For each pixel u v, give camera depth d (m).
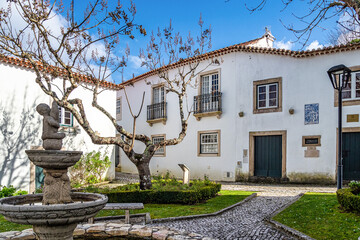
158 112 16.34
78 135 12.38
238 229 5.18
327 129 10.95
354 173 10.49
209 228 5.31
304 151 11.34
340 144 6.43
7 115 9.99
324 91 11.09
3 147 9.84
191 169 14.48
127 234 4.42
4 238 4.02
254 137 12.69
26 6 7.05
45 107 3.64
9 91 10.10
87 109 12.83
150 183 8.63
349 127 10.57
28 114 10.54
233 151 12.98
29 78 10.64
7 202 3.56
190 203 7.63
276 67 12.16
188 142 14.75
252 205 7.31
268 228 5.17
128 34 7.54
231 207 7.03
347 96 10.72
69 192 3.62
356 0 3.45
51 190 3.49
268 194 8.91
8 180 9.86
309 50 11.25
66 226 3.20
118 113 19.36
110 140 8.38
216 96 13.66
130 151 8.57
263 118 12.35
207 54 13.70
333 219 5.16
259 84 12.55
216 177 13.46
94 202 3.15
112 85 13.82
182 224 5.63
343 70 6.32
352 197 5.28
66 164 3.49
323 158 10.95
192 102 14.71
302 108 11.48
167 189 8.05
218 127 13.57
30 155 3.39
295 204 6.79
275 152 12.14
